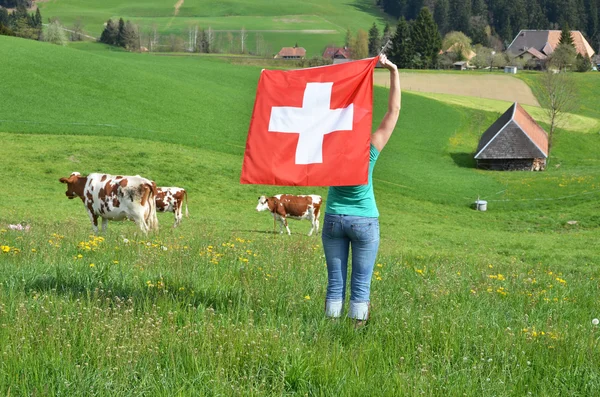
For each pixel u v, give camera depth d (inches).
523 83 5221.5
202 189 1636.3
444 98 4500.5
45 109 2181.3
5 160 1611.7
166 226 1081.4
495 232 1472.7
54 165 1630.2
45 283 288.4
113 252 401.4
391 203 1818.4
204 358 198.1
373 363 210.2
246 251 469.7
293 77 257.8
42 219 1032.8
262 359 202.4
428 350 224.5
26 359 187.0
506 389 196.4
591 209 1856.5
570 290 418.0
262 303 278.4
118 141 1916.8
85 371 186.4
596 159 3368.6
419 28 6156.5
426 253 837.2
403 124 3565.5
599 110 4744.1
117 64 3016.7
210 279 326.6
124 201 742.5
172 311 249.6
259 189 1710.1
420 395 183.2
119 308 240.5
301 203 1121.4
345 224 250.1
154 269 344.2
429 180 2257.6
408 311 276.8
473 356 223.3
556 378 205.2
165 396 174.6
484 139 3100.4
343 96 252.1
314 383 192.2
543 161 2930.6
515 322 294.0
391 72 264.1
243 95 3213.6
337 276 258.2
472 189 2174.0
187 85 3061.0
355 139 245.4
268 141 252.4
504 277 463.5
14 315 226.7
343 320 249.8
